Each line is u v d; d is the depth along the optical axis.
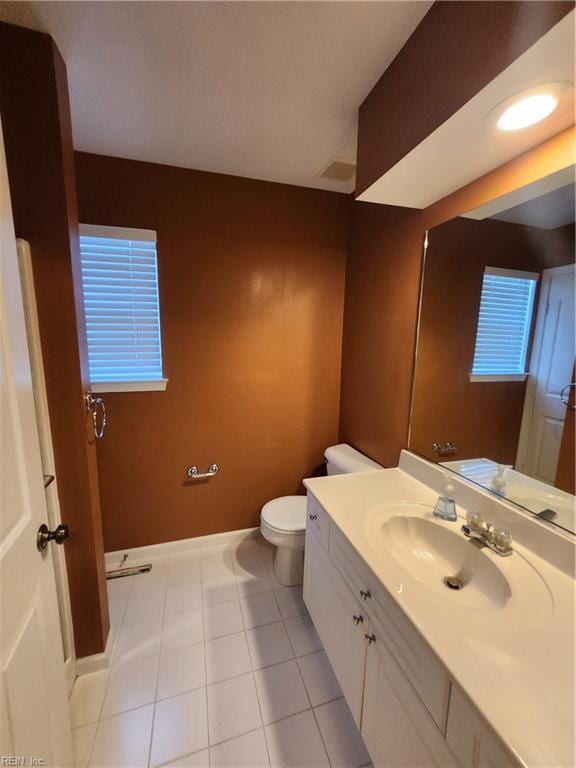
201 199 1.85
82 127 1.45
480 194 1.17
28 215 1.09
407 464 1.59
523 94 0.76
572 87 0.73
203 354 2.01
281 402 2.22
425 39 0.93
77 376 1.22
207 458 2.13
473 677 0.63
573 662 0.66
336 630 1.23
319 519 1.36
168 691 1.33
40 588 0.83
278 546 1.87
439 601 0.81
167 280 1.86
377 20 0.94
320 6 0.90
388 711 0.90
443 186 1.24
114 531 2.03
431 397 1.46
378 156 1.18
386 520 1.20
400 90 1.05
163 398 1.98
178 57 1.08
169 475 2.08
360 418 2.05
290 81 1.18
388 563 0.96
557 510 0.95
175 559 2.11
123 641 1.54
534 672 0.64
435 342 1.42
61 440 1.24
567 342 0.91
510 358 1.08
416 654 0.77
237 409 2.14
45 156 1.08
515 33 0.68
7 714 0.66
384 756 0.92
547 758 0.51
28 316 1.11
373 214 1.84
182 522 2.16
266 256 2.02
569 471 0.92
